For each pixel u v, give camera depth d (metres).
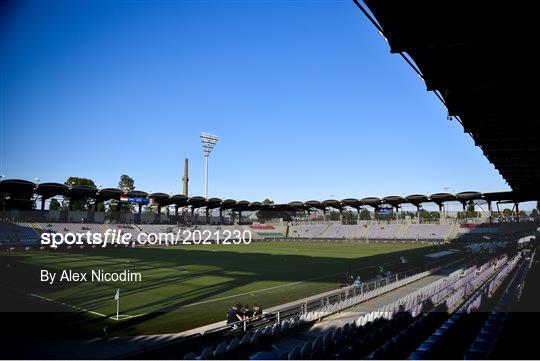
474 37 16.34
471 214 120.62
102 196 102.75
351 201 115.44
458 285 32.00
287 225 140.88
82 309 27.05
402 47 17.44
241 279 41.72
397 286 35.62
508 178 55.47
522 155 38.28
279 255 71.12
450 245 88.88
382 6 15.23
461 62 19.33
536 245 73.38
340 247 93.81
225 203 120.62
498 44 16.72
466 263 54.94
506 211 159.75
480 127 28.75
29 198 97.06
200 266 53.34
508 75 20.06
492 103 24.31
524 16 14.96
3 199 100.88
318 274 45.69
